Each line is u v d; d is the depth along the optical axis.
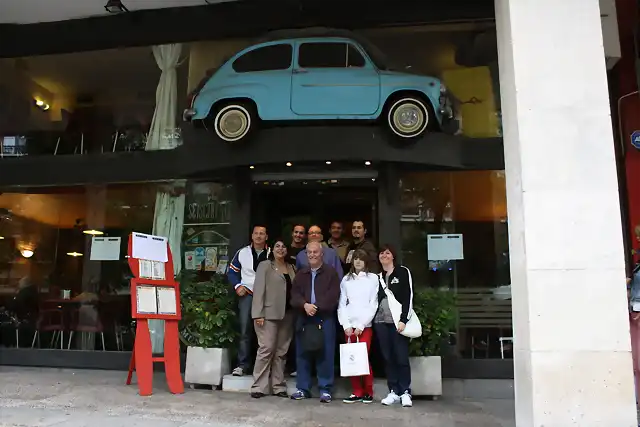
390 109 7.22
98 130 8.55
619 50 7.48
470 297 7.21
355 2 7.91
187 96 8.30
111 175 8.09
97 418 4.86
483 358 6.98
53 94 8.84
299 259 6.52
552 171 4.08
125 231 8.16
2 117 8.84
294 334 6.68
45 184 8.27
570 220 4.01
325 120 7.25
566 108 4.15
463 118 7.63
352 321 5.91
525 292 4.00
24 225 8.51
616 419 3.76
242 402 5.76
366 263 6.23
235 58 7.60
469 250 7.34
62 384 6.59
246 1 8.20
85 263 8.20
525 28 4.29
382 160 7.25
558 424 3.79
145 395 6.00
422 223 7.45
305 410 5.42
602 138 4.10
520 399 4.10
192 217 7.92
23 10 8.56
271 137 7.35
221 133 7.39
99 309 8.04
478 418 5.16
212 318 6.64
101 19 8.63
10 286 8.35
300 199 8.20
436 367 6.28
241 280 6.84
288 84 7.33
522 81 4.21
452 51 7.86
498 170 7.45
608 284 3.91
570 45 4.24
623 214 7.41
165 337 6.39
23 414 4.95
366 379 5.98
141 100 8.52
